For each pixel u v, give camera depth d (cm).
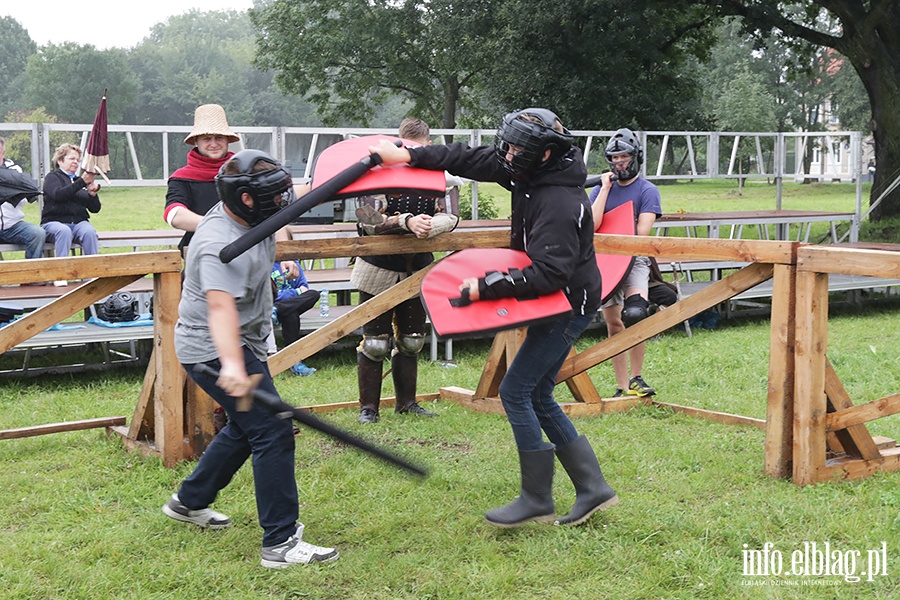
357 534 380
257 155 326
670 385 689
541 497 377
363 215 527
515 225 367
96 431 543
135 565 350
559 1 1878
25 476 459
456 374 736
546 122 340
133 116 9800
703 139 4347
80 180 823
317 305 911
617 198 624
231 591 331
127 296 767
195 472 376
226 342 317
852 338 891
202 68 10456
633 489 432
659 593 325
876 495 415
